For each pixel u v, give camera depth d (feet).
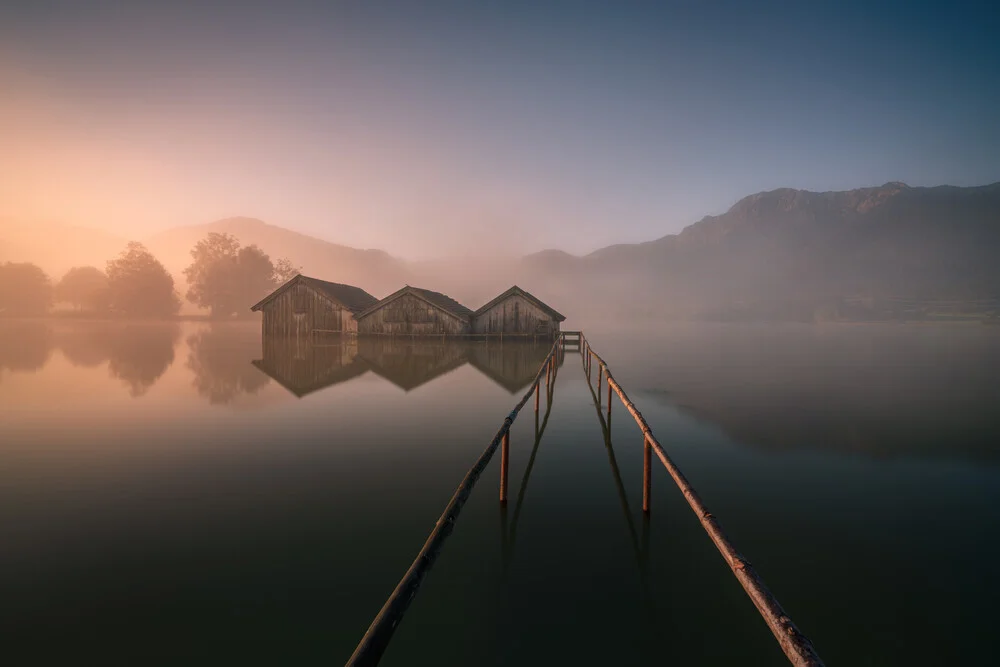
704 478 27.89
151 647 13.34
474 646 13.55
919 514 22.91
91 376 63.41
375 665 7.64
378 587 16.26
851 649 13.71
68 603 15.37
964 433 37.68
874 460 31.22
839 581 17.11
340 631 13.99
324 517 21.97
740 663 13.07
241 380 61.52
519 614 15.06
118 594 15.85
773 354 104.22
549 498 24.52
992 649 13.71
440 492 25.16
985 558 18.75
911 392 56.18
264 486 25.89
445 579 16.93
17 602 15.40
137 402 47.93
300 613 14.82
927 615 15.20
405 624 14.47
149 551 18.74
